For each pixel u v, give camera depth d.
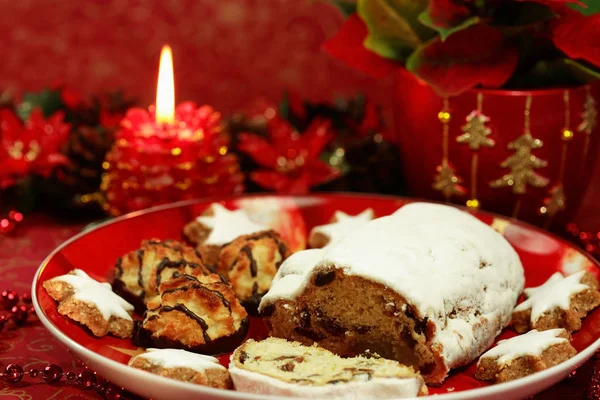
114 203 0.80
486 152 0.75
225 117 1.04
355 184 0.84
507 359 0.61
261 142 0.84
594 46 0.71
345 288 0.62
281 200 0.79
